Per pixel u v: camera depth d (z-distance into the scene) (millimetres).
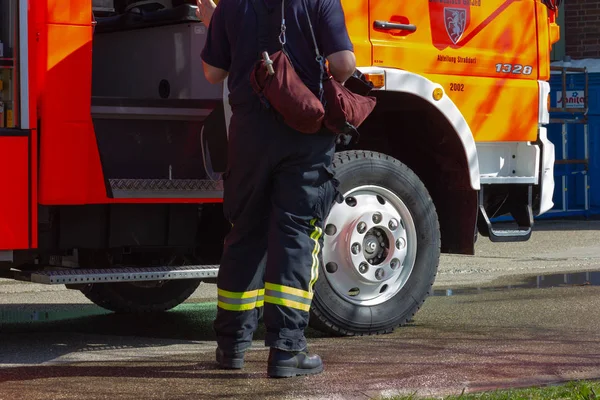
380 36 7887
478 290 10789
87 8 6934
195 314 9367
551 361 6629
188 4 7852
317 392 5727
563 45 19828
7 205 6746
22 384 6004
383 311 7816
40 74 6832
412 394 5555
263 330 8359
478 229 8484
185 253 8102
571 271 12617
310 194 6145
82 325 8672
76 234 7176
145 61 8430
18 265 7746
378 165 7785
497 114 8531
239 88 6172
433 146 8406
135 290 9094
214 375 6242
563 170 19016
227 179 6312
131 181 7070
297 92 5910
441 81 8180
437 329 8086
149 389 5859
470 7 8375
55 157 6867
